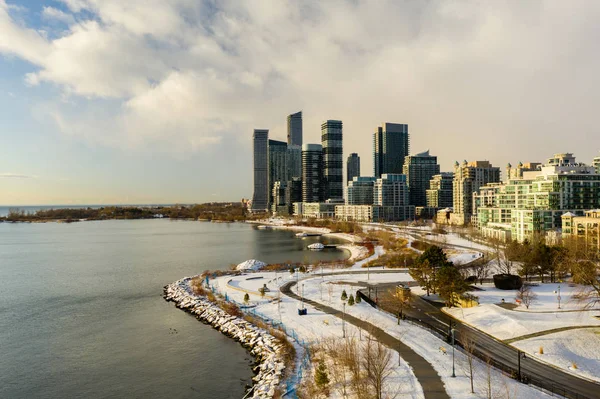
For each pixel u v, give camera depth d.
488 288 130.88
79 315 125.44
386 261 197.00
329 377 71.25
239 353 94.56
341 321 102.50
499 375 68.94
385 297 125.50
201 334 107.50
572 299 110.50
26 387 80.94
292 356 84.25
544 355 77.12
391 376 68.56
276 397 68.56
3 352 97.62
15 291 158.12
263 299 129.38
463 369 71.12
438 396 61.50
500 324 93.31
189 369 87.00
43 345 101.50
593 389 64.12
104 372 86.62
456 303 111.12
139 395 77.00
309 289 140.38
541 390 63.53
